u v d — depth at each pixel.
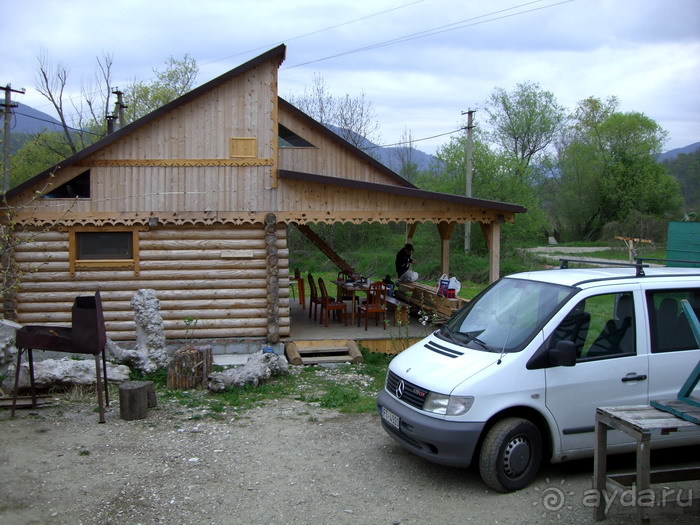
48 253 10.60
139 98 36.50
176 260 10.88
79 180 10.62
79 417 7.33
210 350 9.05
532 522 4.71
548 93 45.62
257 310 11.10
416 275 15.18
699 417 4.24
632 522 4.70
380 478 5.56
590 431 5.43
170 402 8.05
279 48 10.61
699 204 49.44
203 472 5.67
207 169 10.79
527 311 5.80
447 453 5.14
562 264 7.12
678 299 5.88
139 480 5.46
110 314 10.76
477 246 31.50
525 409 5.32
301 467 5.82
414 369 5.75
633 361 5.55
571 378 5.36
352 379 9.57
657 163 48.25
